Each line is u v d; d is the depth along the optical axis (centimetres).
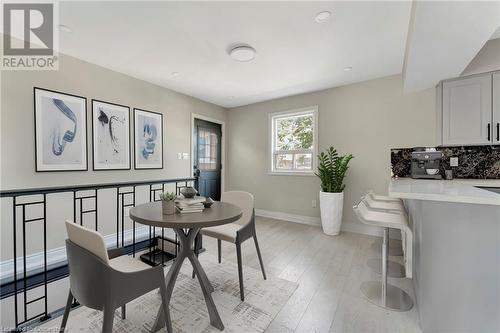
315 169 387
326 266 230
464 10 139
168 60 274
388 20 194
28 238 234
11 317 205
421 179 275
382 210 197
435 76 250
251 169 471
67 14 188
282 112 425
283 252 266
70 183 264
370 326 146
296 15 188
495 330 125
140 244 306
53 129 251
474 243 128
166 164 377
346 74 314
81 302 105
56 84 253
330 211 327
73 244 107
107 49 247
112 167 304
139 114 336
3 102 220
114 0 171
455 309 132
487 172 269
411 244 182
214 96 420
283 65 286
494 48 238
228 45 239
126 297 105
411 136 305
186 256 164
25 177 232
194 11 183
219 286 191
